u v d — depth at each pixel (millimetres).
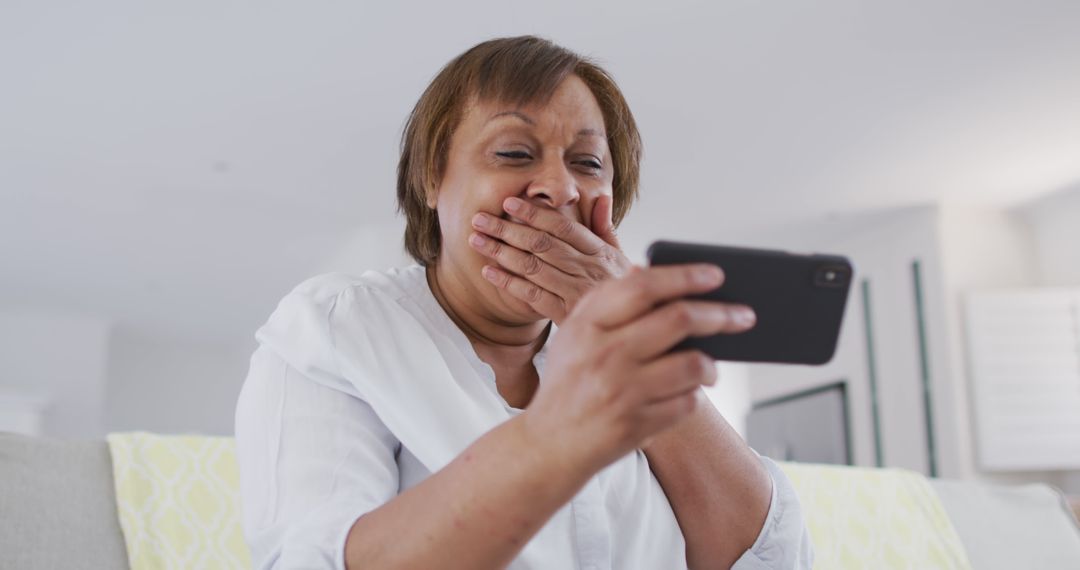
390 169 5109
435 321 933
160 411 9422
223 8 3508
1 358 8023
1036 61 3961
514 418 607
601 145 943
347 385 849
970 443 5469
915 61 3959
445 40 3738
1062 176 5262
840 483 1650
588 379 536
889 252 6062
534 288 874
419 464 874
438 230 1017
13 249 6543
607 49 3812
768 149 4852
